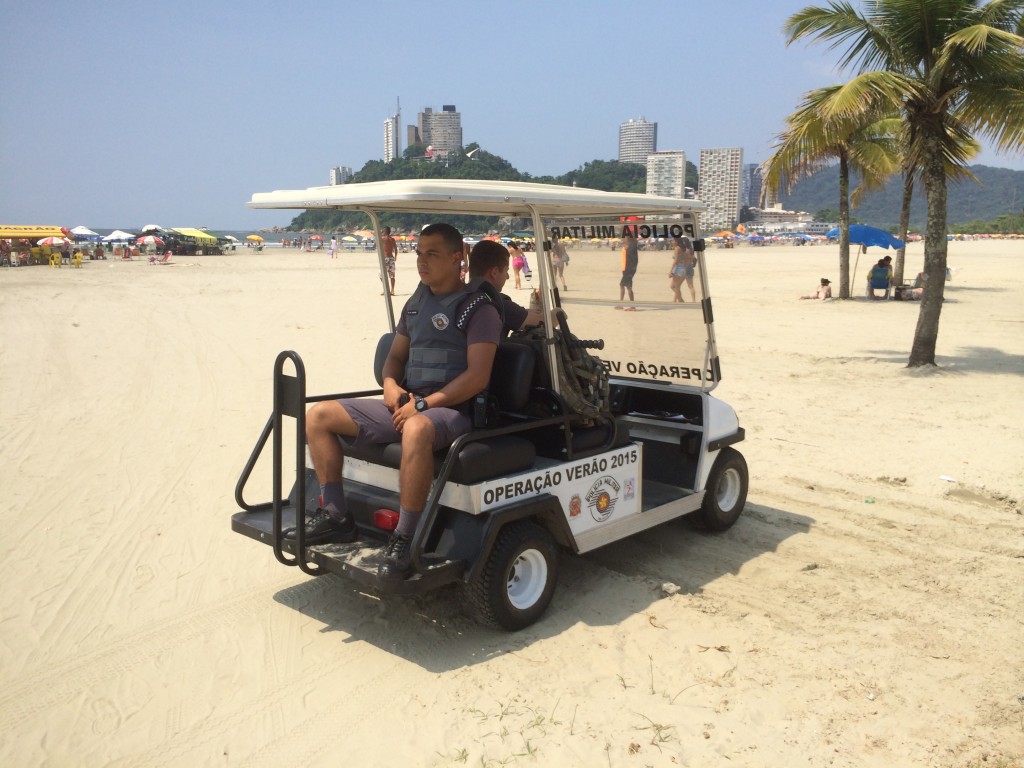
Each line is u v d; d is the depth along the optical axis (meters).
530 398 4.14
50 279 27.53
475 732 3.16
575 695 3.42
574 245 5.25
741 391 9.52
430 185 3.34
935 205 10.41
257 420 8.02
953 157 10.57
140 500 5.75
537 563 4.00
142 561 4.75
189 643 3.84
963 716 3.30
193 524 5.32
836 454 6.98
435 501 3.52
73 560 4.74
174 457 6.79
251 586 4.44
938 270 10.49
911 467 6.59
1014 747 3.11
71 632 3.93
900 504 5.81
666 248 4.88
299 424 3.66
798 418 8.23
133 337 13.40
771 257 52.19
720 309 18.75
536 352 4.01
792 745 3.10
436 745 3.09
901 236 21.77
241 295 21.30
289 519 4.18
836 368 11.02
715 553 4.98
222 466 6.56
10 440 7.20
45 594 4.31
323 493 3.94
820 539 5.19
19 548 4.89
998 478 6.27
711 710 3.32
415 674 3.58
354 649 3.79
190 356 11.64
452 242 3.85
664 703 3.37
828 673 3.61
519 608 3.90
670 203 4.35
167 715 3.29
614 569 4.73
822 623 4.07
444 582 3.56
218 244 60.38
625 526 4.44
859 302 20.38
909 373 10.57
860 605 4.27
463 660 3.70
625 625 4.03
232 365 10.96
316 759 3.02
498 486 3.70
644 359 5.24
